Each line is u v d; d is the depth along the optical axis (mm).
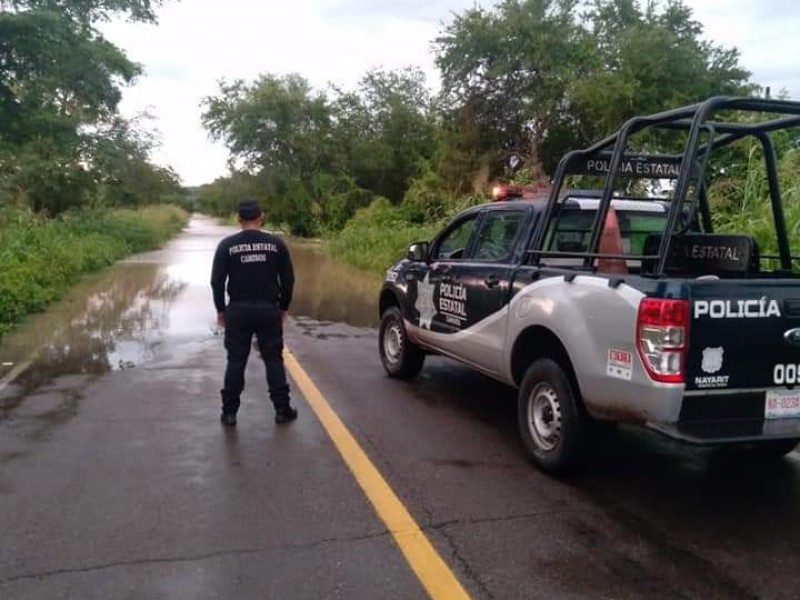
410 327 7219
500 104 30078
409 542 3855
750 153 9680
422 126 46906
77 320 11578
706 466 5160
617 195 6320
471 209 6656
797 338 4195
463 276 6141
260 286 5977
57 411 6324
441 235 6988
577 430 4672
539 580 3475
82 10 21250
